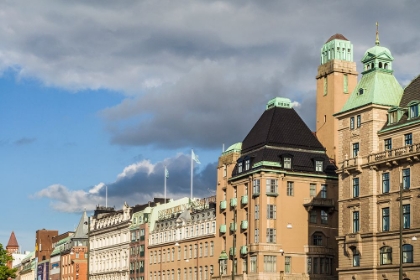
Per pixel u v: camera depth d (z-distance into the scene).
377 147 106.31
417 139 99.81
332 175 136.25
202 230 153.00
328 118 149.75
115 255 198.38
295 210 132.88
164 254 168.88
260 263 128.88
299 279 130.12
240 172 138.62
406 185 100.56
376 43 112.50
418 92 105.44
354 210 108.44
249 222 133.62
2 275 165.00
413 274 97.44
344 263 109.12
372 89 108.50
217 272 143.38
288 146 136.12
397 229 100.75
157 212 179.12
